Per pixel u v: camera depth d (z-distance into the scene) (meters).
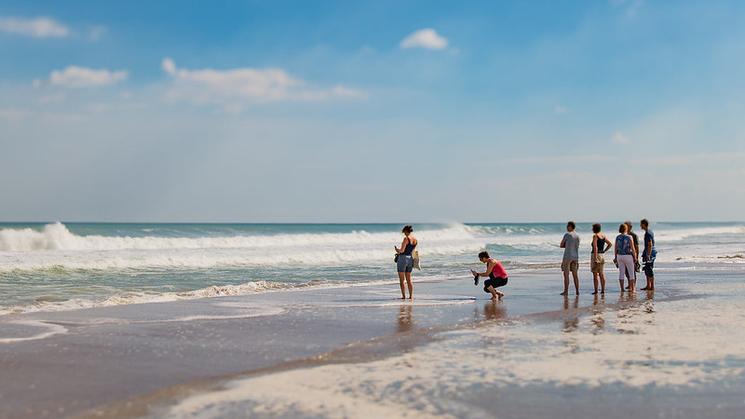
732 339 9.34
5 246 30.67
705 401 6.14
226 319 11.77
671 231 95.44
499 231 93.75
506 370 7.41
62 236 32.28
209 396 6.36
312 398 6.26
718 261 29.58
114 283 19.27
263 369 7.58
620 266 16.45
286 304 14.20
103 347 8.96
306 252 31.81
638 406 5.98
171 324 11.13
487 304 14.10
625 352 8.41
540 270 24.72
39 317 11.94
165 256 26.72
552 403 6.07
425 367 7.62
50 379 7.07
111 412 5.83
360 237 48.19
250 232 74.38
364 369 7.54
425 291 17.16
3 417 5.68
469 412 5.79
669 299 14.71
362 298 15.45
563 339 9.46
